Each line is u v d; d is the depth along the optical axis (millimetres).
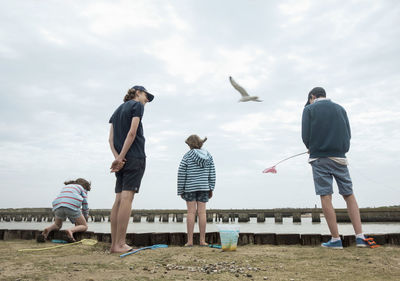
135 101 3213
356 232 3172
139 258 2646
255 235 3859
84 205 4508
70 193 4297
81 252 3105
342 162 3176
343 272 2139
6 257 2707
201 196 3770
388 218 23344
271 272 2172
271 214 28641
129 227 16578
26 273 2016
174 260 2588
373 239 3373
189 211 3697
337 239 3104
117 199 3113
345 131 3225
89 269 2170
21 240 4348
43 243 3951
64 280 1839
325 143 3191
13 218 35219
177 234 3863
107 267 2260
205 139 3938
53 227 4203
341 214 24281
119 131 3170
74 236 4238
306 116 3363
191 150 3801
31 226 19812
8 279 1854
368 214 24016
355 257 2627
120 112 3209
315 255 2783
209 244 3873
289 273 2137
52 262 2422
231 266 2352
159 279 1925
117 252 2924
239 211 29844
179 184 3748
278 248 3318
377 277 1986
